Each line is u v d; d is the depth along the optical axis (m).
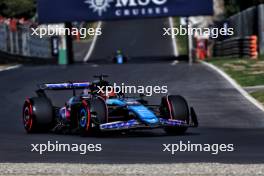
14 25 191.88
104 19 155.38
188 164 35.16
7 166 35.28
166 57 185.75
